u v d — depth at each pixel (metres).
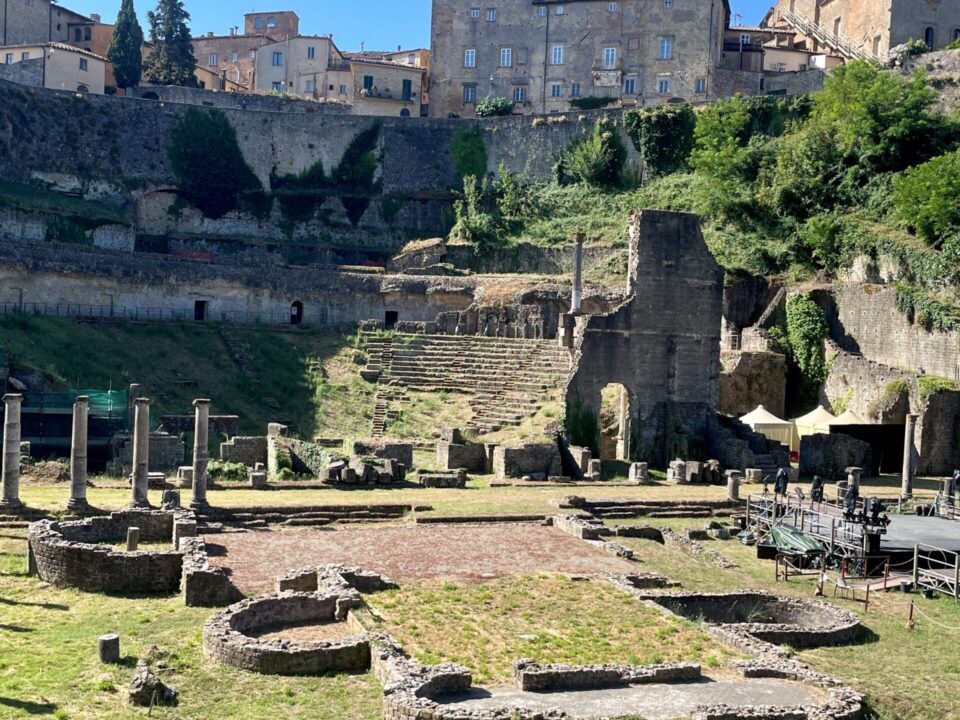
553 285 77.50
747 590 34.47
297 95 132.38
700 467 56.56
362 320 85.12
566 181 104.62
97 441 54.91
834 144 86.62
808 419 64.00
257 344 75.75
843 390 69.06
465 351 74.06
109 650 25.23
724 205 87.44
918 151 83.75
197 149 103.94
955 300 67.38
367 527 41.47
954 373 64.56
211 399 67.38
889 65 95.81
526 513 44.56
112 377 66.25
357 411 68.44
